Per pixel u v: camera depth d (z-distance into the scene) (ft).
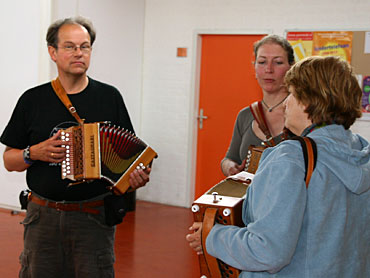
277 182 4.34
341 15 16.40
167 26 19.27
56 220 7.38
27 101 7.57
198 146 19.25
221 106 18.71
